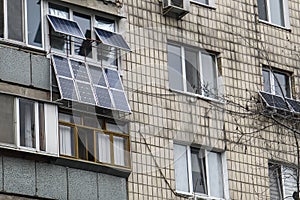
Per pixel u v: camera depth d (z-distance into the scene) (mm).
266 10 46500
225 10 44906
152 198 40312
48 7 39906
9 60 38250
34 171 37812
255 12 45812
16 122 37688
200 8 44062
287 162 44062
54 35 39625
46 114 38375
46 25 39594
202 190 42156
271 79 45344
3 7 38781
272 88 45219
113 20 41469
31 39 39156
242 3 45562
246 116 43031
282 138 44250
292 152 44281
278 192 43969
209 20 44219
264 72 45281
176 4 42719
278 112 44031
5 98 37750
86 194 38781
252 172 43312
